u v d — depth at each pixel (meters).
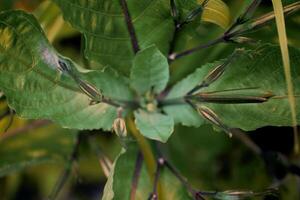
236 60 0.29
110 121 0.30
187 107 0.31
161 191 0.31
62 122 0.29
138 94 0.31
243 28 0.29
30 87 0.28
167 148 0.39
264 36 0.34
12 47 0.27
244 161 0.40
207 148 0.41
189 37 0.31
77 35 0.41
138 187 0.32
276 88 0.29
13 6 0.40
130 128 0.32
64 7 0.28
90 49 0.30
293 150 0.39
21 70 0.28
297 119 0.29
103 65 0.30
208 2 0.29
